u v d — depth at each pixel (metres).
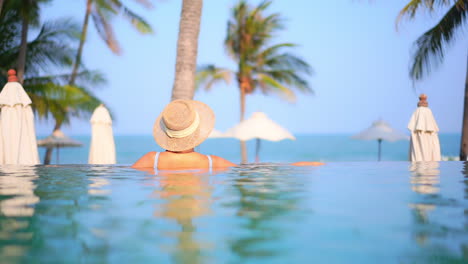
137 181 3.82
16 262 1.51
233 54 27.12
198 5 9.38
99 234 1.90
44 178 4.09
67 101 17.27
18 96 7.50
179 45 9.30
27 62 17.73
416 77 14.11
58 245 1.72
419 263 1.50
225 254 1.61
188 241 1.79
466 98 12.57
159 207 2.54
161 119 5.03
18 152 7.45
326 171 4.91
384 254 1.61
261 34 26.30
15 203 2.67
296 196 2.97
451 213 2.36
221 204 2.65
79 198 2.86
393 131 23.27
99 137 11.37
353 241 1.79
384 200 2.79
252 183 3.70
